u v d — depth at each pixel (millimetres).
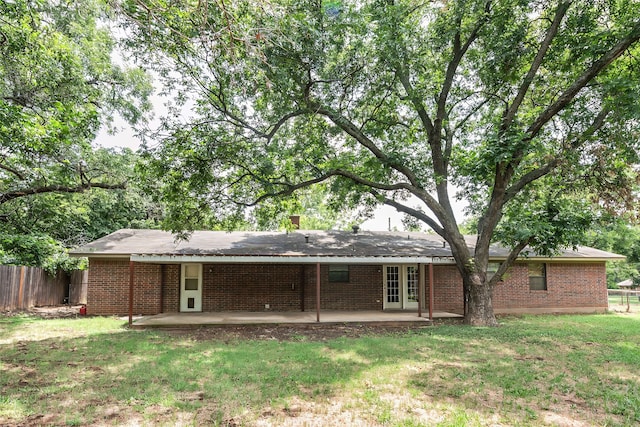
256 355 8242
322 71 12203
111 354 8258
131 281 12414
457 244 13648
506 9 12297
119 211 26000
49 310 17047
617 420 4875
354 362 7688
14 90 12562
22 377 6461
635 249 34000
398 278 16969
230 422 4656
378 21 12062
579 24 12211
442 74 14836
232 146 13078
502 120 13070
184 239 14688
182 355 8180
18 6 10523
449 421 4703
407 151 14836
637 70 12047
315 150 14969
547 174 13836
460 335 11008
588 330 12094
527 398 5672
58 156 13445
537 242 13547
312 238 16984
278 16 4875
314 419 4762
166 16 5887
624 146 11664
